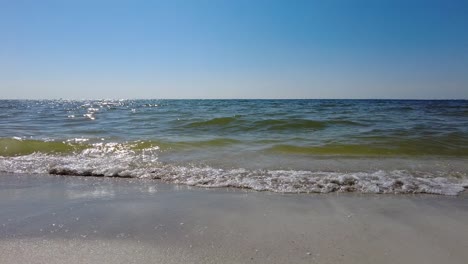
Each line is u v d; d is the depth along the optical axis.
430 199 5.43
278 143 10.82
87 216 4.59
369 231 4.09
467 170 7.39
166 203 5.19
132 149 9.90
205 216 4.59
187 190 6.01
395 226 4.25
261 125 15.98
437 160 8.48
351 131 13.80
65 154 9.26
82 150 9.77
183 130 14.77
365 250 3.59
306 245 3.70
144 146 10.26
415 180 6.47
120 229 4.14
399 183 6.27
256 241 3.80
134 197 5.55
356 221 4.42
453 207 5.01
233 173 7.09
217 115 23.50
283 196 5.60
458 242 3.78
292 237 3.91
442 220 4.46
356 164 8.02
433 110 30.58
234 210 4.84
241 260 3.36
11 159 8.59
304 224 4.30
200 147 10.22
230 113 26.33
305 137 12.20
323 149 9.79
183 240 3.81
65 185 6.36
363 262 3.34
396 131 13.52
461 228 4.18
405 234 4.00
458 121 18.16
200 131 14.41
